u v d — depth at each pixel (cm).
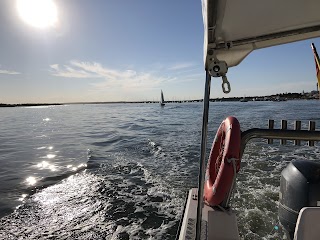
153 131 2359
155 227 591
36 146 1859
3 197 813
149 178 906
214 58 156
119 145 1659
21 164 1271
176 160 1134
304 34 172
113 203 722
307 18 147
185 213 223
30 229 620
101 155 1359
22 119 5594
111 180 915
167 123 3194
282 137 219
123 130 2642
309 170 211
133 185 848
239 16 136
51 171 1101
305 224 131
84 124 3784
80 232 596
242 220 523
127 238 557
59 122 4406
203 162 162
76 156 1405
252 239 459
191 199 246
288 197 215
